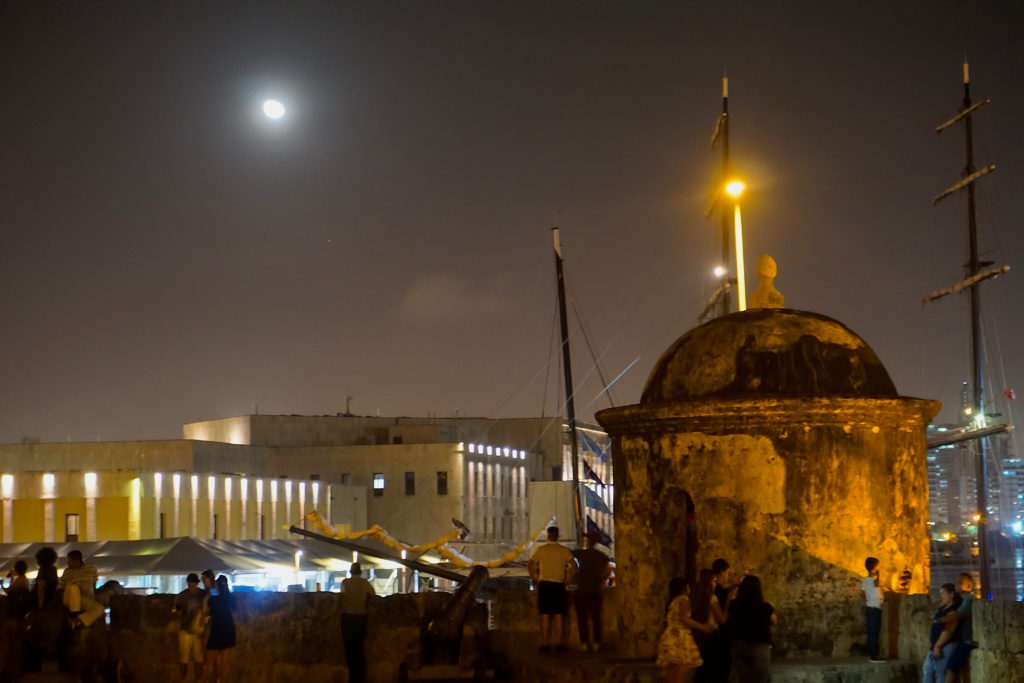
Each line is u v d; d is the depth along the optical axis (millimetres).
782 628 12781
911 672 12438
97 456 68312
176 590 43094
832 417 12883
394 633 16938
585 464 52281
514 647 16578
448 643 16484
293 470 81438
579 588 15438
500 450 87062
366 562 49188
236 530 62125
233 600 17344
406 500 80688
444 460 80562
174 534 56250
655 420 13383
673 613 11945
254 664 17219
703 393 13359
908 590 13141
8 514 53594
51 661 17422
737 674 11922
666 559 13336
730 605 11961
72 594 17625
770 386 13141
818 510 12844
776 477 12875
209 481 59656
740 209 26844
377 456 81562
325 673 17078
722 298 43812
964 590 13984
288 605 17328
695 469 13133
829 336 13484
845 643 12820
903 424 13281
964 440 44125
